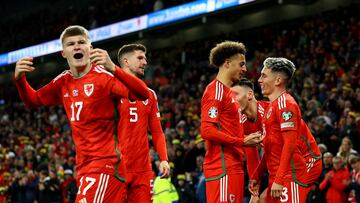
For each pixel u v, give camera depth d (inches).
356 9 2076.8
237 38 2455.7
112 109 486.6
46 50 2812.5
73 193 1347.2
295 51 2012.8
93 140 480.7
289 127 564.4
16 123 2780.5
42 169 1590.8
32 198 1557.6
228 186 574.2
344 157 1064.8
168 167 668.1
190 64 2534.5
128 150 645.9
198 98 2005.4
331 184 993.5
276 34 2322.8
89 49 492.1
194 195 1175.6
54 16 3316.9
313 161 598.9
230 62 591.5
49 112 2709.2
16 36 3351.4
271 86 594.6
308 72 1804.9
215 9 1909.4
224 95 584.4
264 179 951.0
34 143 2266.2
